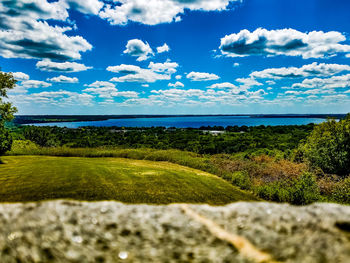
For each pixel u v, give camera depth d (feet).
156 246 4.74
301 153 66.23
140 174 53.31
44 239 4.76
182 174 55.88
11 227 4.98
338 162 52.70
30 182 42.73
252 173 54.44
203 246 4.71
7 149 71.31
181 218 5.61
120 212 5.75
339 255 4.09
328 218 5.08
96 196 37.29
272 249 4.50
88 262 4.41
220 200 39.32
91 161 72.28
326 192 41.63
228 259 4.38
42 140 182.50
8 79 70.90
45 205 5.85
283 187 42.55
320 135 62.49
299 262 4.14
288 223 5.15
